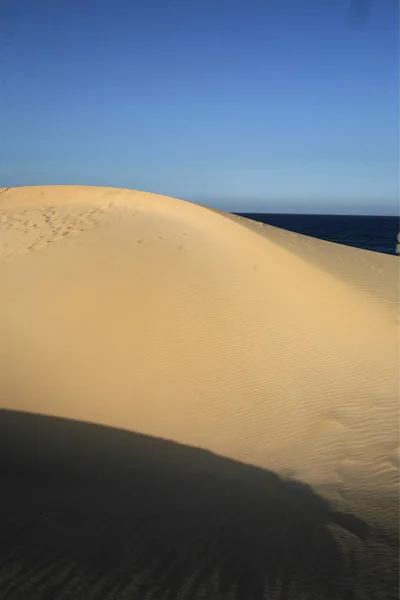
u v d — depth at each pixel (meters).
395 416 8.16
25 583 3.14
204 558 3.73
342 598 3.12
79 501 4.93
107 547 3.83
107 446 6.95
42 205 19.59
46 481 5.52
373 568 3.62
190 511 4.91
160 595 3.09
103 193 19.94
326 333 10.86
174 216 16.73
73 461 6.30
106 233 14.76
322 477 6.25
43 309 10.77
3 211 19.27
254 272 12.83
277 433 7.64
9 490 5.05
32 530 4.03
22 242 14.78
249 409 8.29
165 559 3.68
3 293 11.45
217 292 11.68
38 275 12.15
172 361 9.44
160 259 12.89
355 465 6.63
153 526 4.39
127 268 12.32
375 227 119.94
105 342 9.83
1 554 3.53
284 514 4.93
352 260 20.09
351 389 9.03
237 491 5.66
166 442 7.27
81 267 12.39
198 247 13.85
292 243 20.97
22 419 7.51
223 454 6.96
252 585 3.29
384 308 12.74
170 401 8.41
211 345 9.95
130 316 10.58
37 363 9.20
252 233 16.33
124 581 3.26
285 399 8.62
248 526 4.53
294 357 9.89
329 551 3.96
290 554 3.88
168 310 10.84
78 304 10.91
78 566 3.43
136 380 8.89
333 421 7.98
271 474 6.32
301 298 12.03
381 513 5.00
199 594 3.13
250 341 10.21
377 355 10.34
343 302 12.45
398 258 23.22
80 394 8.44
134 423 7.77
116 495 5.27
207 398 8.55
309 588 3.26
